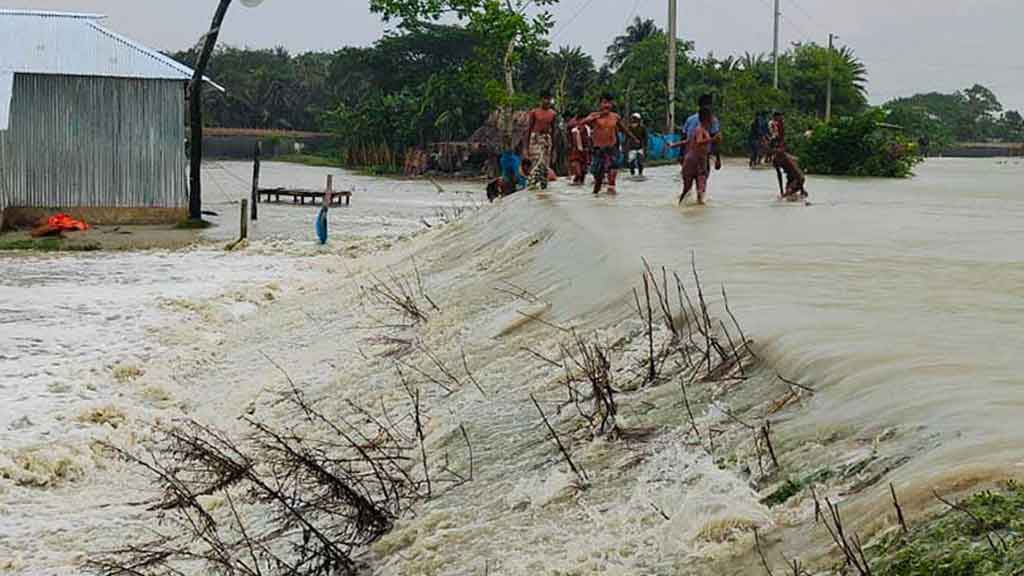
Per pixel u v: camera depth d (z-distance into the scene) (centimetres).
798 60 7481
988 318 791
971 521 418
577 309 1030
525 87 6725
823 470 530
